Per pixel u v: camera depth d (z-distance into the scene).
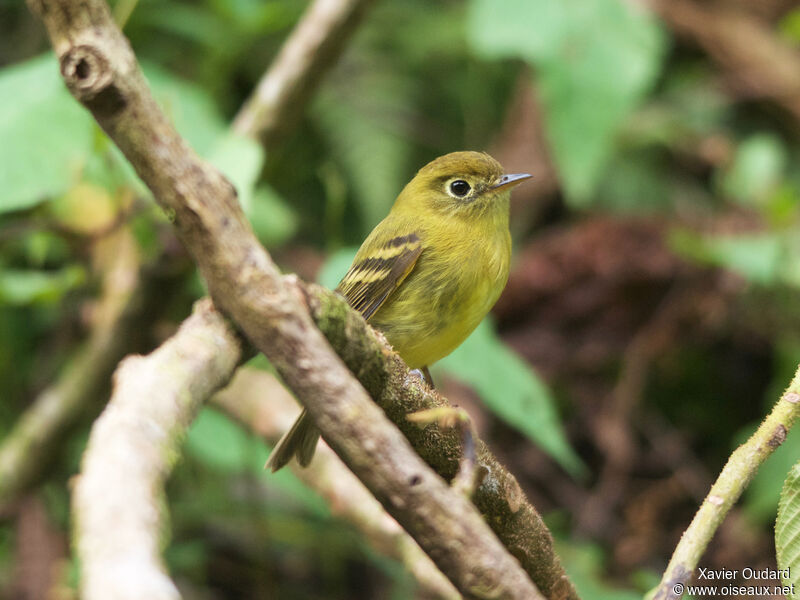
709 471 10.86
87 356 9.53
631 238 11.31
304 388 3.57
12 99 7.52
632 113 12.12
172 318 10.92
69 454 10.36
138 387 3.23
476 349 8.11
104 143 6.97
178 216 3.62
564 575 5.19
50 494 10.30
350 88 11.87
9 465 9.46
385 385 4.56
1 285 8.82
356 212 11.83
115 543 2.43
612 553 10.32
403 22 12.40
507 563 3.62
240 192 6.41
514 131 12.06
